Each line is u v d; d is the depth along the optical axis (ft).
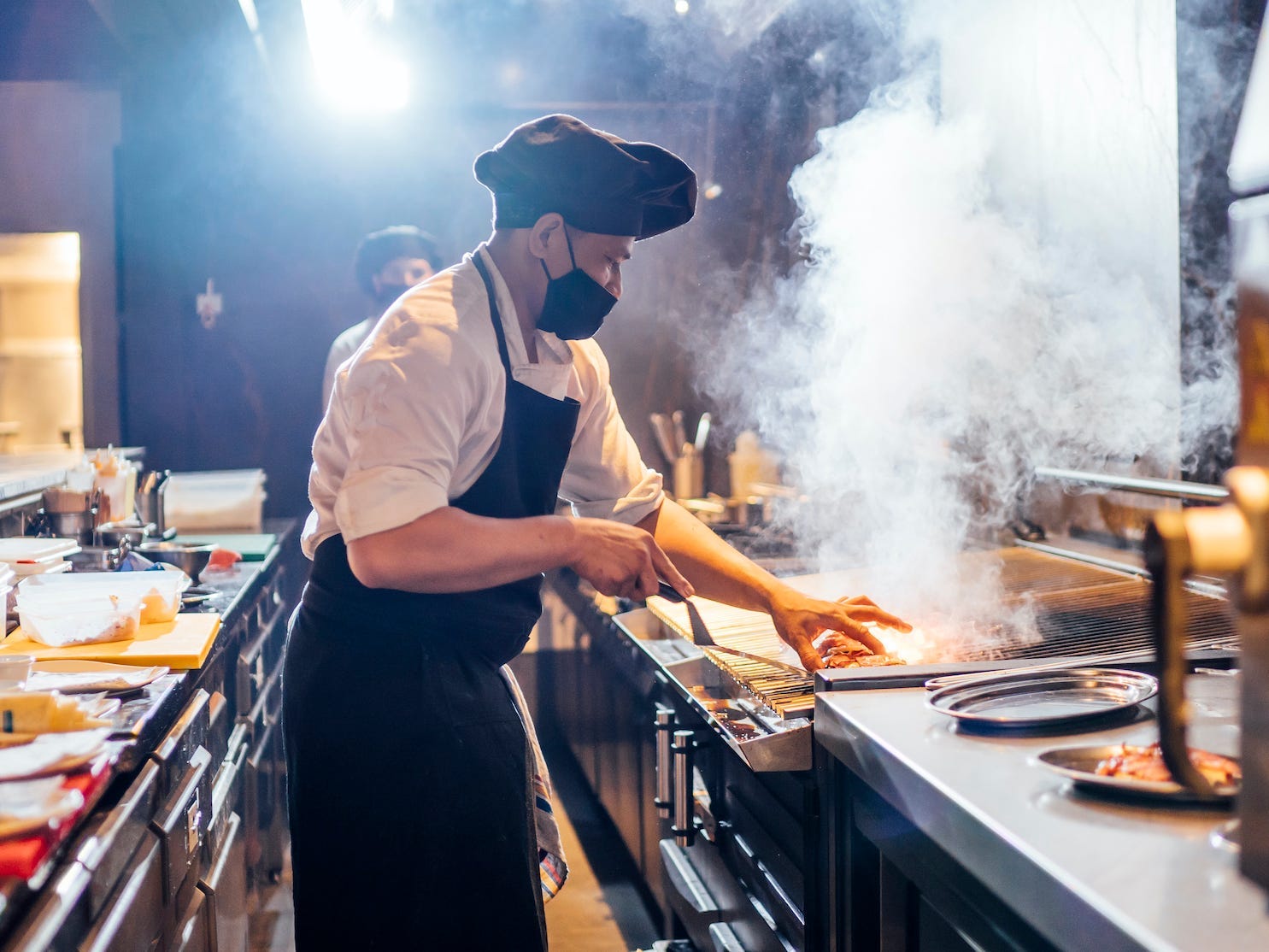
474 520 4.23
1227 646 4.83
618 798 9.43
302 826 4.72
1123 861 2.60
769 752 4.63
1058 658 4.91
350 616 4.64
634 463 5.86
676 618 6.82
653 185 4.60
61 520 9.96
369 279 13.55
